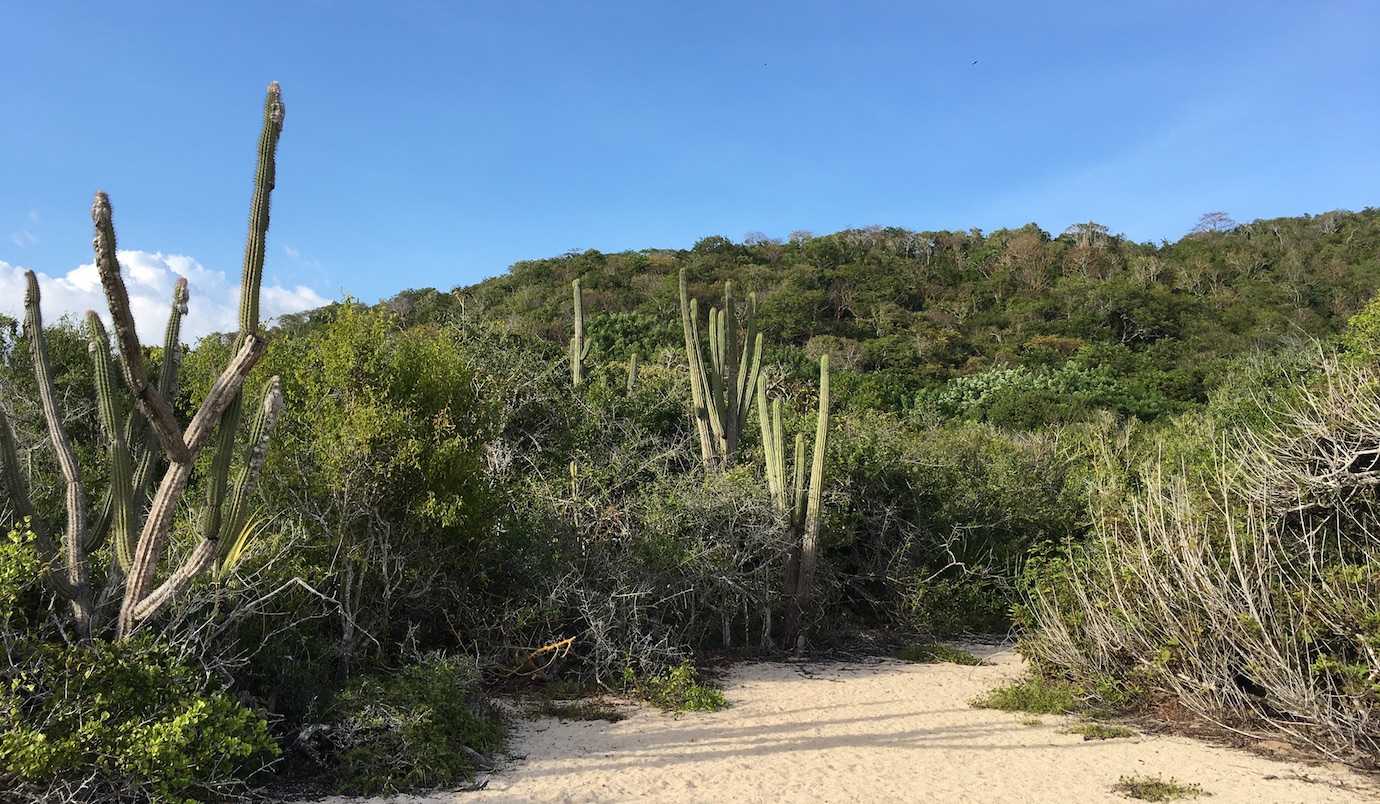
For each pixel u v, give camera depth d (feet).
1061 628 28.91
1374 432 24.32
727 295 43.57
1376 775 20.48
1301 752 22.29
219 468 17.66
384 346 27.71
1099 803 18.74
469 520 27.78
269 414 18.30
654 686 28.55
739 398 43.45
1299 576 23.63
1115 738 24.07
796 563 38.58
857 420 55.72
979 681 32.55
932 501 47.06
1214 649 24.12
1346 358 38.55
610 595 30.14
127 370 15.57
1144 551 26.32
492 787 18.95
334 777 19.02
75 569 17.62
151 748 14.93
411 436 26.43
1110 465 45.93
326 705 20.43
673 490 38.27
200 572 17.51
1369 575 21.90
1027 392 106.63
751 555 36.76
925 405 104.63
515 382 45.14
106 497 18.72
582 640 30.30
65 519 23.02
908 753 22.50
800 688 30.71
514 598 30.50
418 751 19.12
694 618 35.88
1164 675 25.76
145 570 17.17
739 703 28.14
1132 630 26.63
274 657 21.04
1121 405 104.58
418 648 27.25
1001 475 50.93
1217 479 28.58
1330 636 22.41
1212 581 24.66
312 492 25.54
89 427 31.99
